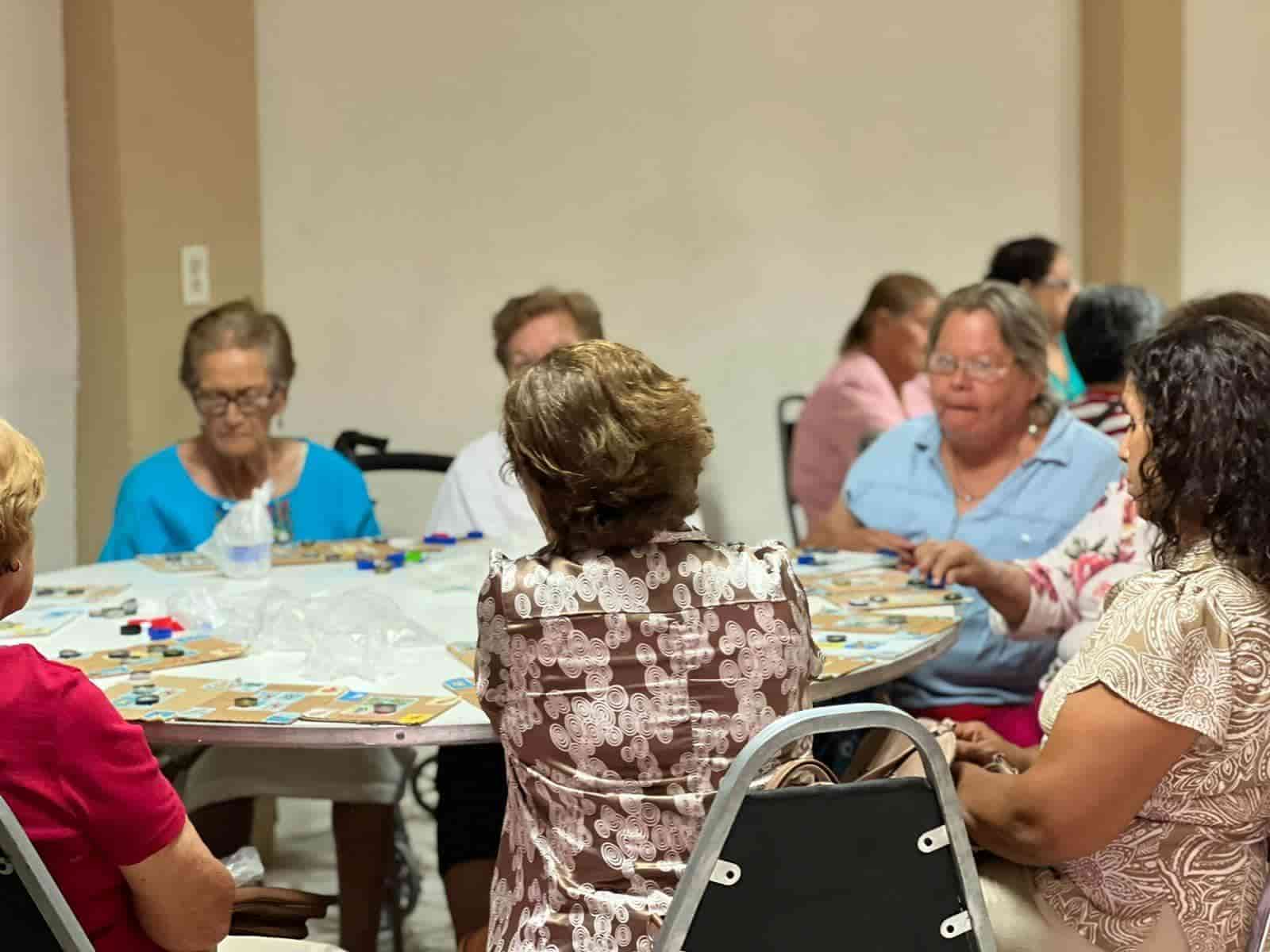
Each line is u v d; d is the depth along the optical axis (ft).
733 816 4.33
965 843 4.62
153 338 12.00
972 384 8.84
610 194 14.84
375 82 13.93
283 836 11.58
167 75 12.05
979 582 8.20
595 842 4.75
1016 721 8.61
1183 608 5.10
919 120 15.81
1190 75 16.97
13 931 4.29
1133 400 5.53
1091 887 5.52
